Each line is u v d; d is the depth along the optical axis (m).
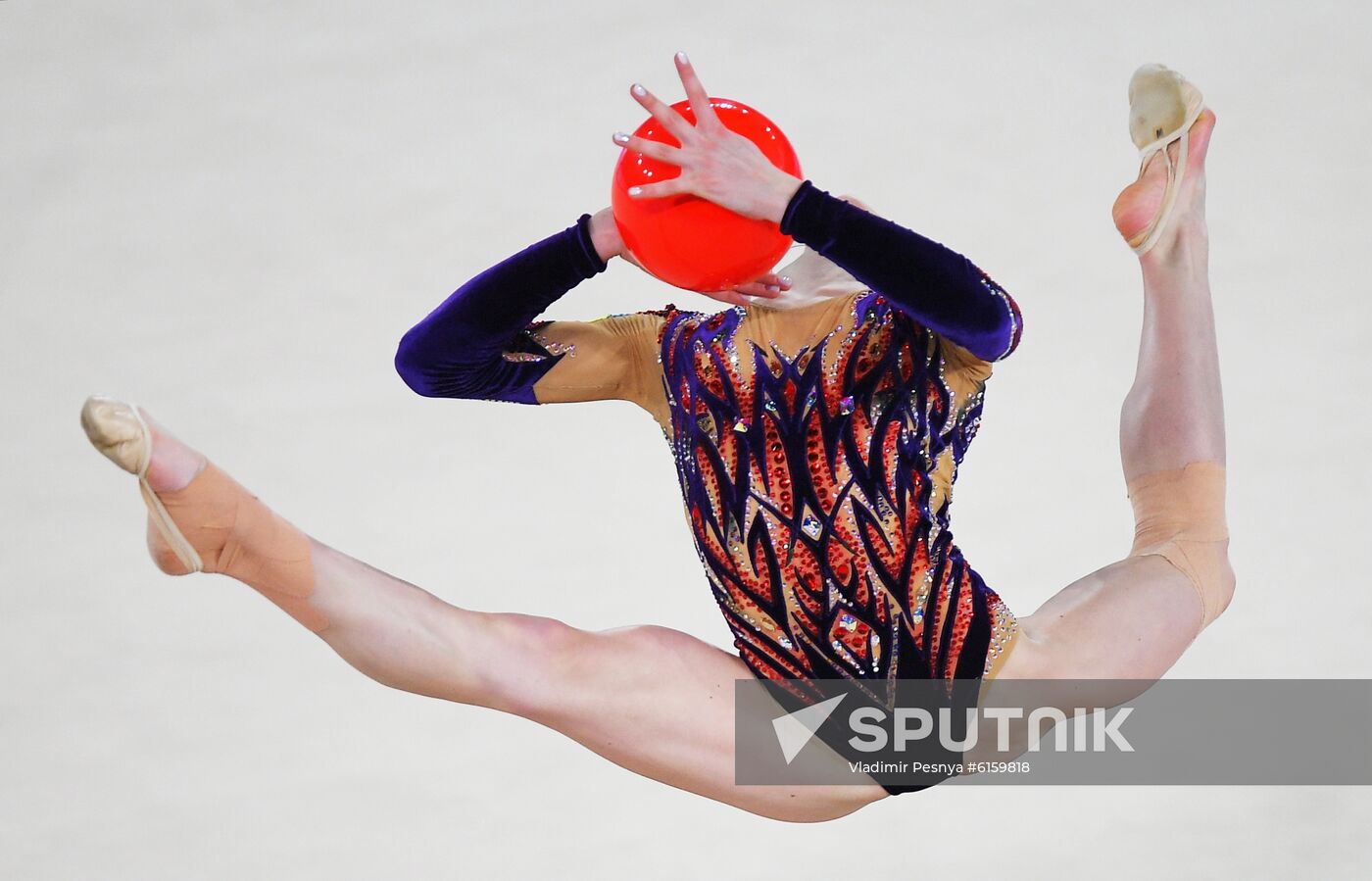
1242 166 20.77
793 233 9.31
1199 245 12.34
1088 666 10.84
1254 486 17.69
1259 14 22.11
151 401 18.81
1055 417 18.39
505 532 17.45
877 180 20.25
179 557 9.59
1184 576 11.49
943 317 9.46
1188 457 11.88
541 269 9.96
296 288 19.89
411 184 20.66
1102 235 19.97
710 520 10.36
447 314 10.12
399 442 18.53
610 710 10.41
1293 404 18.48
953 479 10.66
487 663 10.24
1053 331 19.14
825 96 21.22
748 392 10.15
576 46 21.84
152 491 9.31
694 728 10.53
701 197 9.37
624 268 20.20
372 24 22.16
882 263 9.26
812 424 10.12
